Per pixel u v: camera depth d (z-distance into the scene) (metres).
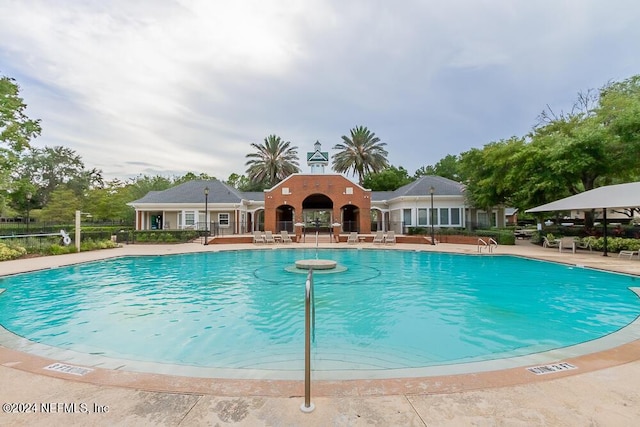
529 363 4.11
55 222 38.81
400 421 2.75
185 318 7.25
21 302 8.60
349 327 6.66
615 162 19.47
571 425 2.70
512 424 2.72
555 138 22.16
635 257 15.38
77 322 6.95
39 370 3.78
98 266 14.60
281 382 3.47
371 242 25.42
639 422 2.75
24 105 23.53
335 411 2.90
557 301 8.59
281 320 7.13
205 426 2.69
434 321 7.02
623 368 3.84
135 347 5.60
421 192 30.05
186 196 32.09
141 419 2.79
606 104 20.75
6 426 2.69
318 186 28.19
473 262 15.91
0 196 24.20
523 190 21.88
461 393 3.22
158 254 17.61
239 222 32.22
